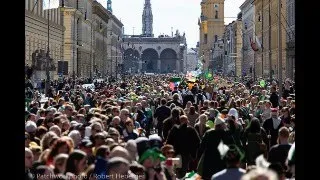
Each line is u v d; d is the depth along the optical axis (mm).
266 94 61000
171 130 28344
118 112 33156
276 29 151875
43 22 117938
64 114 32312
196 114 36219
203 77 163875
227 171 16656
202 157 24391
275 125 31062
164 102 42500
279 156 21844
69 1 161875
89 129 25609
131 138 27984
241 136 27766
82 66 178750
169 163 20000
